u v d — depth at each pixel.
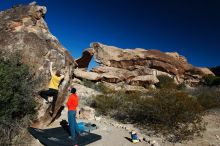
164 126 11.76
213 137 10.67
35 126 8.91
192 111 12.21
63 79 9.84
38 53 9.23
